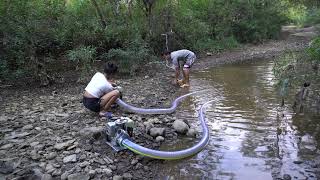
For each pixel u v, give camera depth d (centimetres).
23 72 871
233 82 980
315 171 452
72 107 693
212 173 456
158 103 762
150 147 523
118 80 992
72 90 848
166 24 1369
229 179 440
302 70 718
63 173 424
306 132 582
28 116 631
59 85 898
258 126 616
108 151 492
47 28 949
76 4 1263
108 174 432
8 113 654
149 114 670
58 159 460
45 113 651
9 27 875
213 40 1764
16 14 904
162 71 1134
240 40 2030
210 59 1443
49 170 430
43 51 980
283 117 659
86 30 1074
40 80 898
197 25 1550
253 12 2100
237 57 1513
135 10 1362
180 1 1608
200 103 771
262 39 2123
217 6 1817
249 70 1174
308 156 496
